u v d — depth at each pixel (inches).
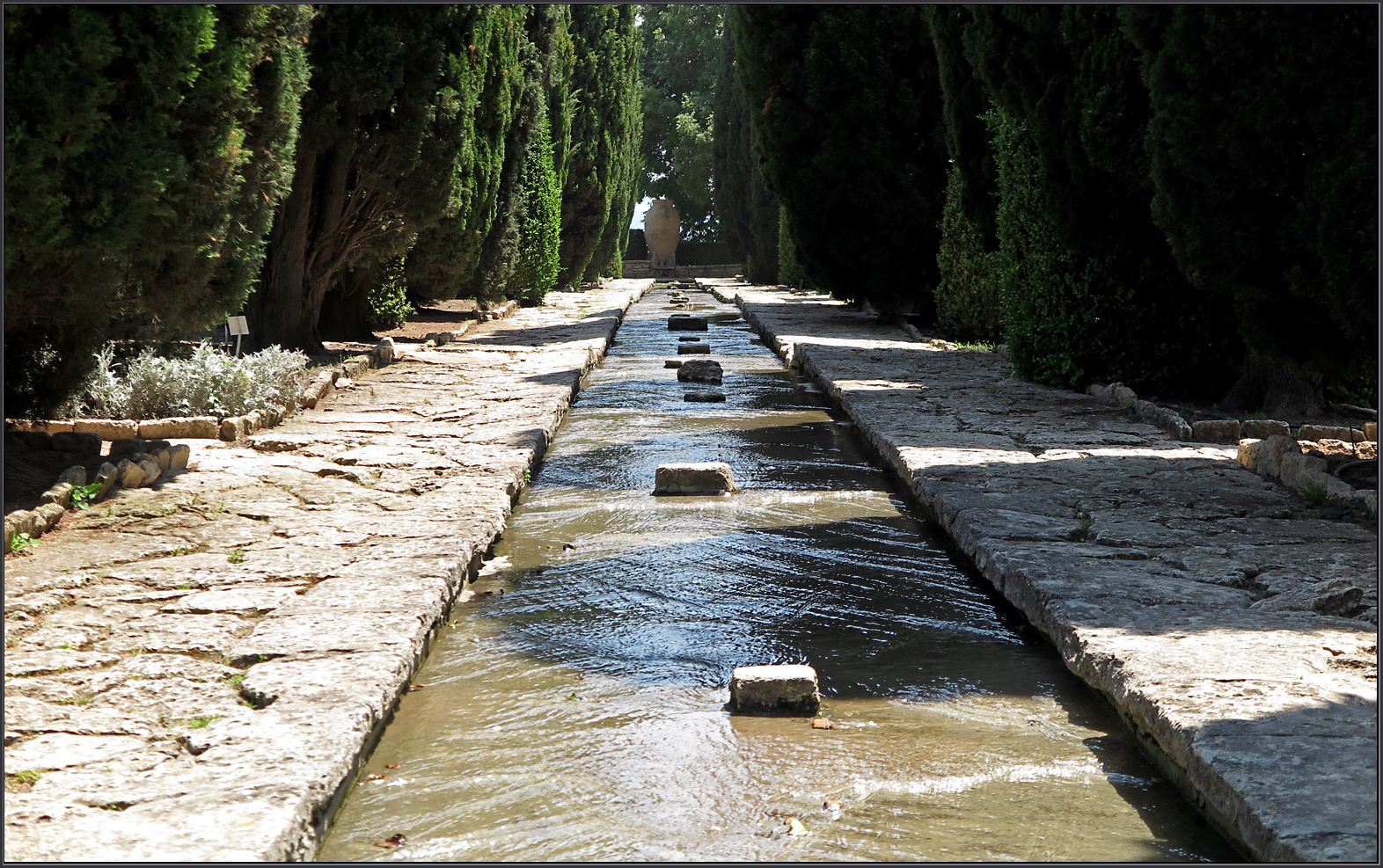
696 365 519.8
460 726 145.9
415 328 721.0
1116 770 133.9
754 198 1448.1
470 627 186.9
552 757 136.5
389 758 135.6
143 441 285.0
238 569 192.2
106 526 221.5
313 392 390.9
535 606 198.7
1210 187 292.5
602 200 1346.0
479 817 120.7
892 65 708.0
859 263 740.7
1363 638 153.2
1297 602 168.9
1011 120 461.1
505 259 834.8
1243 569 189.2
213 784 110.8
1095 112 373.1
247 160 278.2
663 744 140.8
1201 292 409.1
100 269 242.2
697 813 122.2
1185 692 133.7
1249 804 106.7
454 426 354.6
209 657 150.5
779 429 390.0
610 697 157.0
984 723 148.6
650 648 177.6
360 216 531.2
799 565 225.0
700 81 1967.3
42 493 231.9
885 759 136.6
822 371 498.0
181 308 280.7
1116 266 415.5
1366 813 103.5
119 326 358.6
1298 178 286.2
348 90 468.1
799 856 112.7
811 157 735.1
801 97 730.2
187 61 247.9
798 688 151.3
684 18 1951.3
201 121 266.2
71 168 232.5
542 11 997.2
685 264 2107.5
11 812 104.3
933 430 340.2
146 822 102.5
